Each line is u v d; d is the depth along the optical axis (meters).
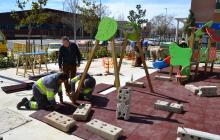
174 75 11.66
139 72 12.47
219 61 17.56
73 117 5.53
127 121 5.59
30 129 5.05
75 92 6.81
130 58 17.66
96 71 12.29
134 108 6.50
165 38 55.09
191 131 4.41
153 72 12.57
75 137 4.79
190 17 26.97
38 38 54.44
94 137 4.75
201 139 4.28
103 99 7.18
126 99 5.55
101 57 18.84
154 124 5.47
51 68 12.84
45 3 17.70
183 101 7.35
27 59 11.77
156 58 16.92
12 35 60.69
